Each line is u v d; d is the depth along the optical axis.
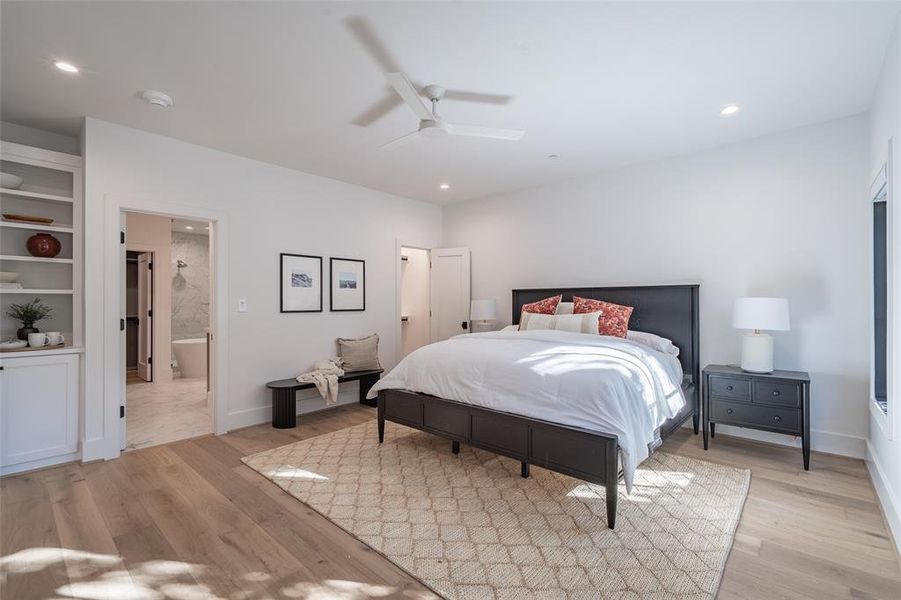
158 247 6.21
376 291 5.22
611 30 2.10
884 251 2.91
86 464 3.05
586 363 2.62
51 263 3.30
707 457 3.19
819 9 1.95
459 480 2.79
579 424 2.36
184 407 4.75
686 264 3.92
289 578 1.81
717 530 2.17
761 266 3.54
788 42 2.21
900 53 1.97
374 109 2.98
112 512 2.36
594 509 2.40
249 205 4.04
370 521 2.27
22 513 2.34
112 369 3.19
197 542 2.07
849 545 2.05
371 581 1.80
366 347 4.87
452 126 2.62
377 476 2.85
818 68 2.47
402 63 2.40
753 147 3.56
